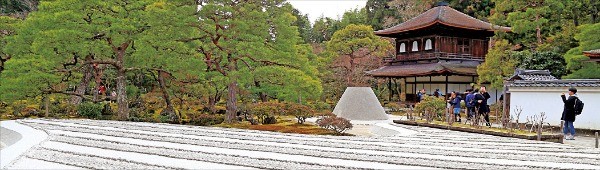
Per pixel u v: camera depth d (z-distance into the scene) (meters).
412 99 36.47
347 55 39.88
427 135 14.79
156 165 8.48
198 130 15.59
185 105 25.45
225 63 21.47
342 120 16.03
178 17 18.72
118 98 20.67
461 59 35.16
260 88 21.69
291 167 8.43
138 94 27.17
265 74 19.00
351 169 8.34
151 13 18.53
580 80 16.53
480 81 28.70
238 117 20.61
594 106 15.90
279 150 10.54
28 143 11.29
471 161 9.33
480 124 17.84
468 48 36.00
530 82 17.89
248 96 25.73
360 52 40.09
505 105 19.64
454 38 35.31
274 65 20.31
